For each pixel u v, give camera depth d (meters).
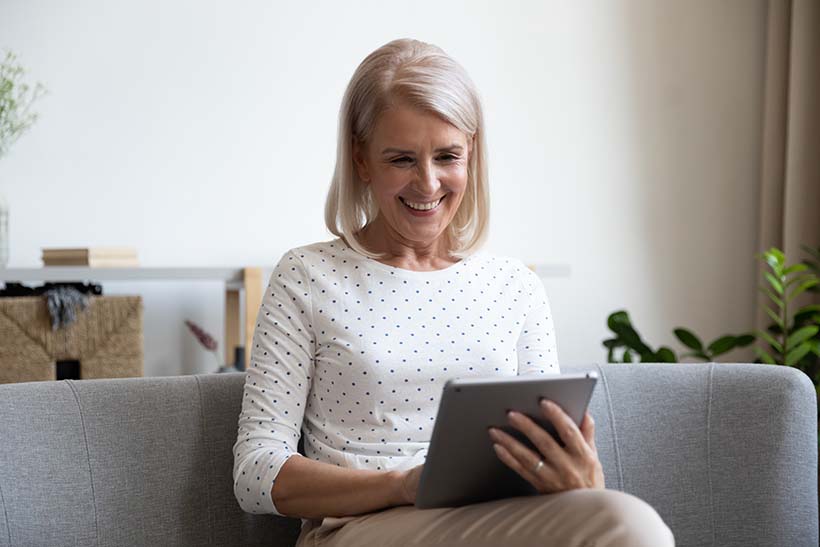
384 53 1.60
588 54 3.59
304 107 3.38
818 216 3.44
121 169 3.24
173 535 1.59
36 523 1.49
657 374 1.82
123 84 3.23
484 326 1.63
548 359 1.70
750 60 3.67
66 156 3.19
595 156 3.61
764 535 1.75
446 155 1.59
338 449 1.55
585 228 3.61
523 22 3.55
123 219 3.24
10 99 2.98
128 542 1.56
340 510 1.43
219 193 3.32
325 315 1.57
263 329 1.58
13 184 3.15
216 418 1.66
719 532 1.76
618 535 1.16
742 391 1.79
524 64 3.55
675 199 3.66
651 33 3.63
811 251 3.29
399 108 1.55
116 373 2.86
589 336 3.62
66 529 1.51
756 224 3.68
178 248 3.29
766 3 3.66
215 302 3.36
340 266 1.62
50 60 3.17
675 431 1.79
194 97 3.29
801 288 3.02
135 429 1.59
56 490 1.51
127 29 3.23
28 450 1.51
